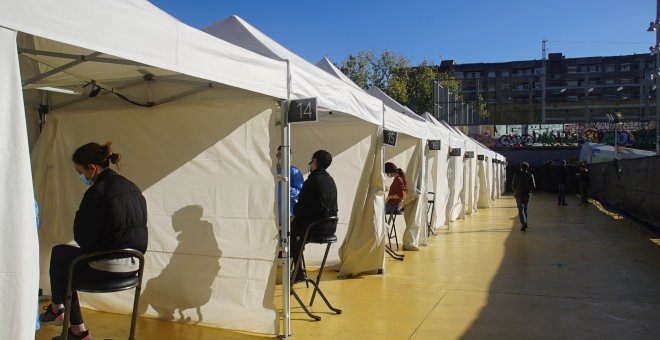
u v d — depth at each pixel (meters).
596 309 5.75
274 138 4.72
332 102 5.44
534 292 6.52
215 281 4.89
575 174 32.56
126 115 5.25
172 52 3.18
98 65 4.33
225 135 4.88
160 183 5.09
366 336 4.80
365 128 7.45
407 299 6.13
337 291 6.51
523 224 13.37
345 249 7.29
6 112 2.34
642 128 38.69
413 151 9.70
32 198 2.46
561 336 4.84
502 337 4.81
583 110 57.94
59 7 2.48
